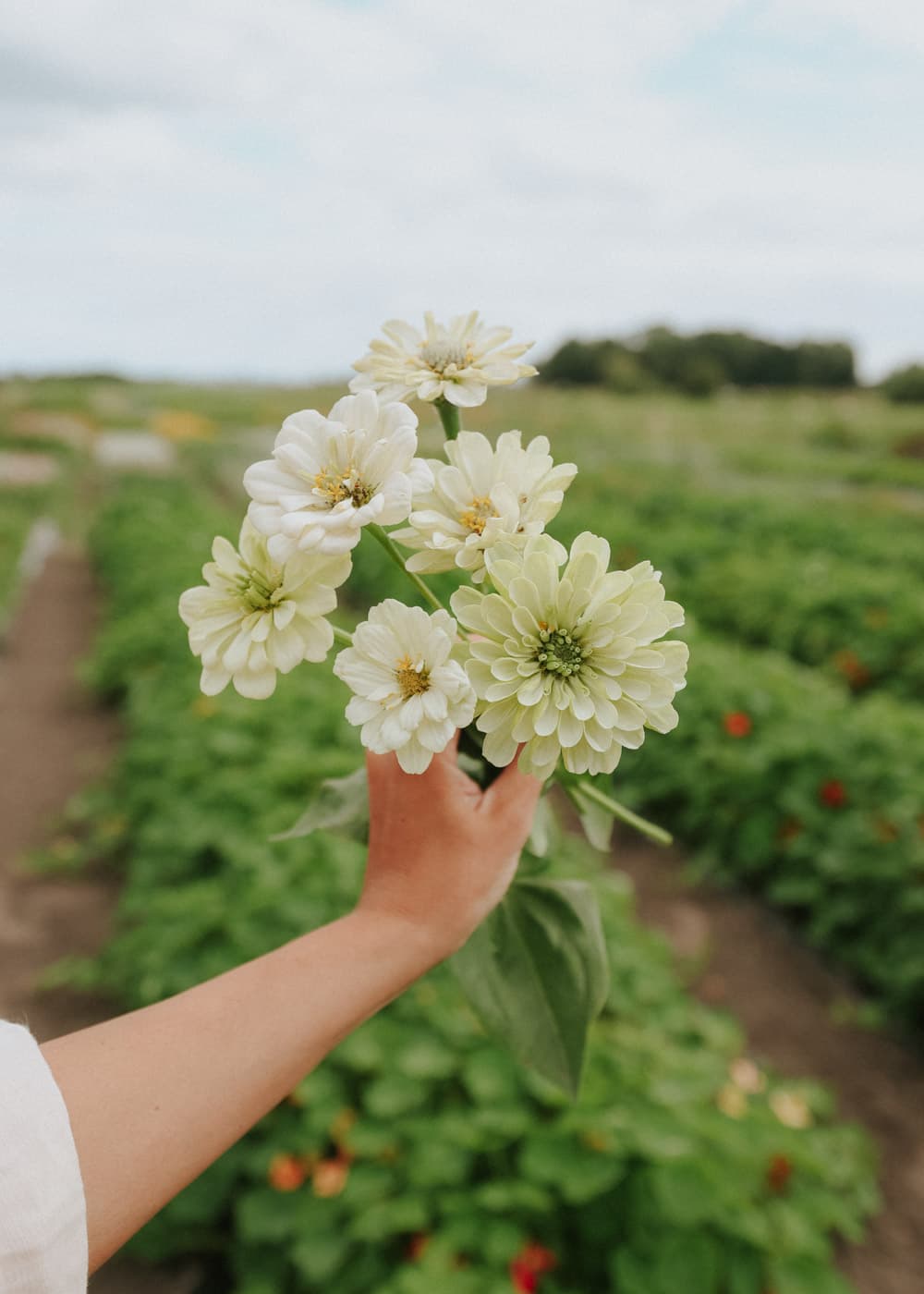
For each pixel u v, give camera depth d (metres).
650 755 5.57
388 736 0.74
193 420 45.94
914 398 48.00
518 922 1.01
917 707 6.68
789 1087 3.19
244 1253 2.58
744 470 26.69
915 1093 3.68
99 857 5.23
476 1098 2.64
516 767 0.84
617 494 17.58
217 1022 0.66
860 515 16.08
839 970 4.37
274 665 0.81
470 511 0.86
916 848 4.23
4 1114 0.54
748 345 59.19
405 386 0.91
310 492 0.78
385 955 0.75
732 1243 2.34
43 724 7.69
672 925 4.74
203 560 11.36
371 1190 2.46
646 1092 2.57
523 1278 2.19
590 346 56.53
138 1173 0.58
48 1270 0.52
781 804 4.83
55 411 47.25
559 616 0.79
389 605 0.77
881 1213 3.08
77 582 13.88
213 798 4.45
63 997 4.05
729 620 8.85
